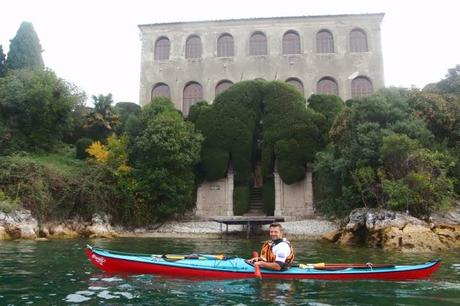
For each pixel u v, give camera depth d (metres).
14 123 32.41
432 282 10.02
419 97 27.08
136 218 29.00
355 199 24.09
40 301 7.92
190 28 45.66
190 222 31.09
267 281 9.88
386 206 21.77
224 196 34.09
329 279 10.16
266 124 34.69
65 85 34.88
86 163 31.52
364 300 8.16
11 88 32.56
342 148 26.17
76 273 10.84
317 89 43.53
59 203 26.12
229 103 35.03
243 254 16.44
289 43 44.75
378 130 24.06
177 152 30.06
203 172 34.62
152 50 45.56
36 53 42.75
